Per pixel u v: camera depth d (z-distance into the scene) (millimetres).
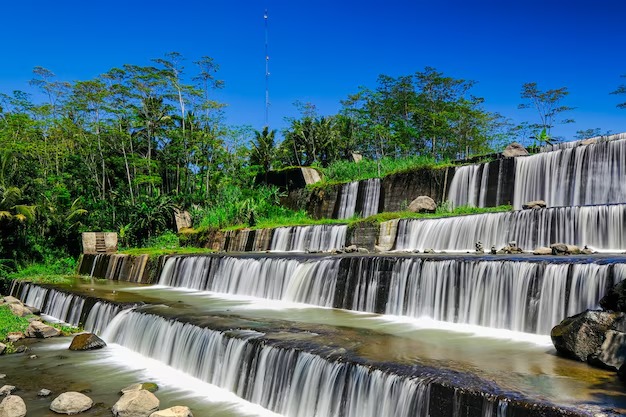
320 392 10578
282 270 20391
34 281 28875
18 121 50625
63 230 41062
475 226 22406
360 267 17484
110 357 15828
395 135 61656
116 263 31469
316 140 64688
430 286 15453
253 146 58094
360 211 37125
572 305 12523
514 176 27734
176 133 55500
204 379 13352
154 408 11430
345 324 14555
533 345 11875
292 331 13492
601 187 23953
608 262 12625
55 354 16375
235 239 34938
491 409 8172
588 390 8531
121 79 53094
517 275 13680
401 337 12773
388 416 9391
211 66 58875
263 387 11727
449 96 63438
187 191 54750
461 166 30859
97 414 11523
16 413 11398
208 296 21500
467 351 11336
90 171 53281
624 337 9766
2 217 34906
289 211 42125
